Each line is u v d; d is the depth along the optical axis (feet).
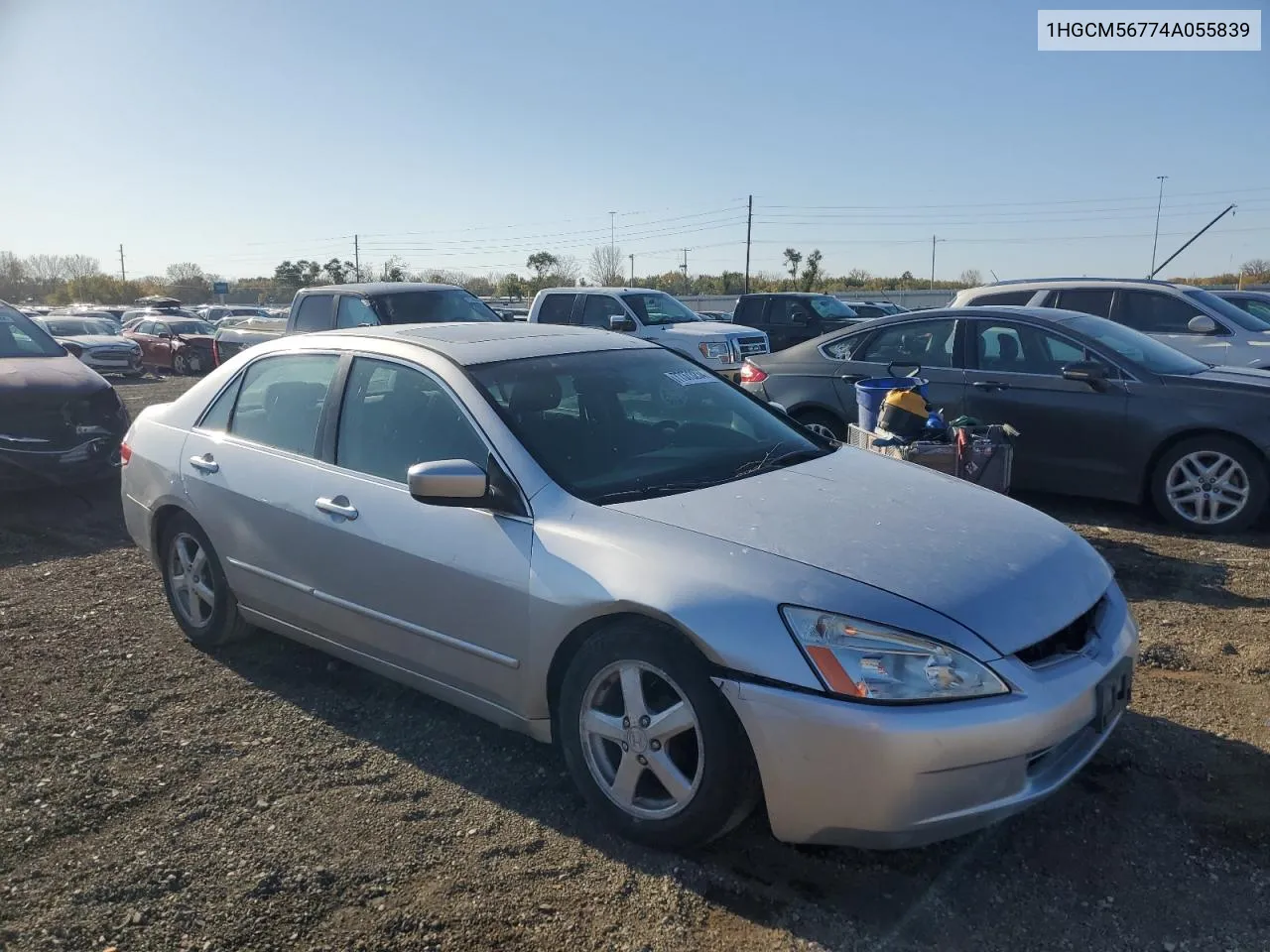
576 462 12.17
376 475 13.24
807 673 9.27
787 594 9.67
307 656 15.96
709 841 10.21
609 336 15.72
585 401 13.35
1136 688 13.93
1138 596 17.76
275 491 14.25
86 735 13.35
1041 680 9.52
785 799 9.43
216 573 15.72
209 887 10.02
